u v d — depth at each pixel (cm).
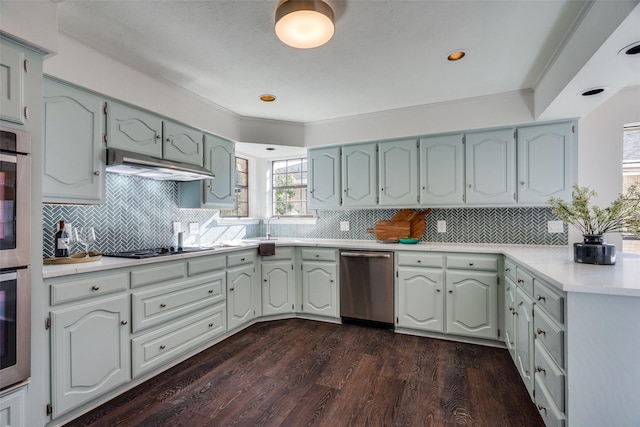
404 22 181
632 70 181
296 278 356
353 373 228
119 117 225
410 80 260
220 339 289
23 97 139
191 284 255
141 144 241
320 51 214
